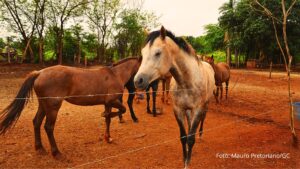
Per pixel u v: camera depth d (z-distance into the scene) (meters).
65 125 5.95
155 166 3.99
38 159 4.11
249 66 30.16
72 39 23.94
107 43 24.23
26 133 5.27
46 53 26.16
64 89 4.18
